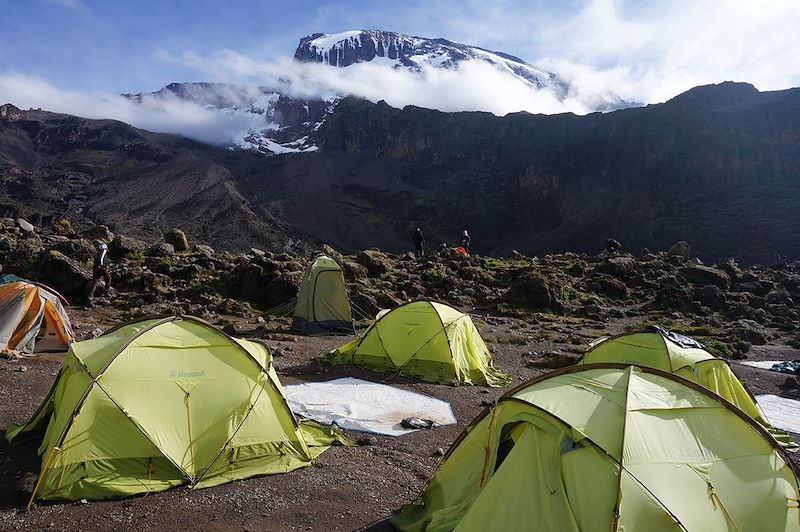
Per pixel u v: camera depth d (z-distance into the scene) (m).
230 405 9.30
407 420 11.96
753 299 34.19
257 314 23.98
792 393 16.47
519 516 6.41
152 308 22.17
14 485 8.05
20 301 15.42
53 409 9.77
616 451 6.31
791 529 6.68
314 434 10.85
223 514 7.69
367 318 24.19
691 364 12.91
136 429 8.45
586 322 27.58
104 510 7.61
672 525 6.00
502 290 32.44
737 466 6.84
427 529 7.23
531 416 7.03
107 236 32.22
